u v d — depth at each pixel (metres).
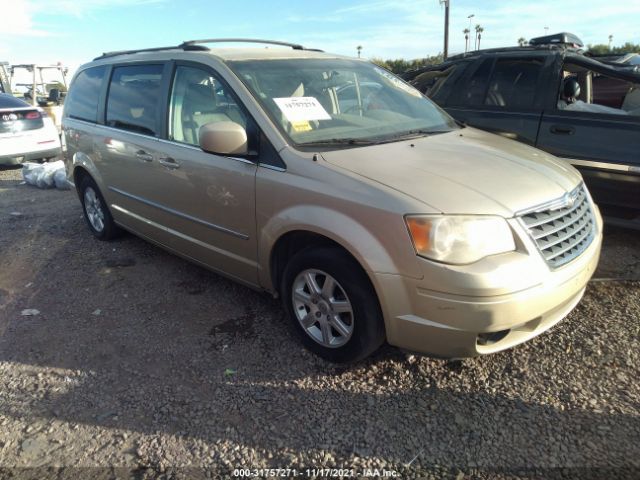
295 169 2.89
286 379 2.89
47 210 6.50
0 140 8.65
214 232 3.51
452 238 2.38
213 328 3.45
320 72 3.69
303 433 2.49
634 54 5.76
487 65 5.33
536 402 2.62
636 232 4.80
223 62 3.44
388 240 2.48
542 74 4.91
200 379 2.92
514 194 2.59
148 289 4.07
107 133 4.50
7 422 2.65
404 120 3.68
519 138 4.91
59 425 2.61
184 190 3.65
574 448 2.32
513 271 2.38
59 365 3.11
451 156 3.00
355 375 2.90
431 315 2.45
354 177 2.68
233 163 3.21
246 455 2.37
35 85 15.21
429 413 2.58
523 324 2.49
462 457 2.31
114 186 4.59
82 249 5.04
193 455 2.38
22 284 4.27
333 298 2.87
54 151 9.41
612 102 5.20
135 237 5.33
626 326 3.23
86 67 5.23
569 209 2.78
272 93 3.29
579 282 2.69
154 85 4.01
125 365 3.08
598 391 2.68
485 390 2.73
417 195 2.50
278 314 3.60
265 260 3.15
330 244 2.85
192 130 3.60
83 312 3.74
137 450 2.42
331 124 3.30
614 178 4.36
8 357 3.21
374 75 4.07
